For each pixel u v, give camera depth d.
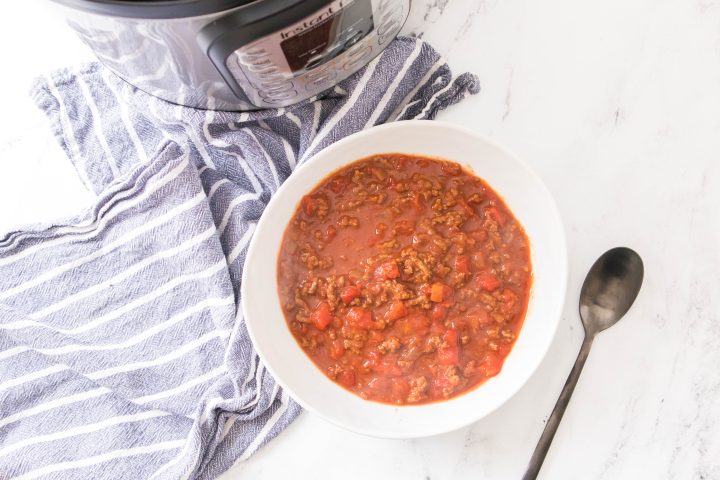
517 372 0.50
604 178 0.56
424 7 0.58
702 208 0.56
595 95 0.57
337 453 0.55
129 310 0.57
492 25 0.58
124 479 0.55
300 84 0.51
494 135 0.57
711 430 0.54
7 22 0.60
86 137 0.59
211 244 0.56
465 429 0.54
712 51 0.57
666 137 0.56
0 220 0.59
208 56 0.43
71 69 0.59
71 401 0.56
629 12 0.57
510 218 0.53
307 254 0.53
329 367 0.52
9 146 0.60
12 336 0.56
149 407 0.56
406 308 0.51
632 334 0.55
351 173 0.53
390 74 0.56
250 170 0.58
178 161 0.55
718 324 0.55
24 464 0.55
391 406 0.51
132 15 0.38
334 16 0.43
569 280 0.55
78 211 0.59
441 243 0.52
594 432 0.54
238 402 0.54
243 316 0.53
